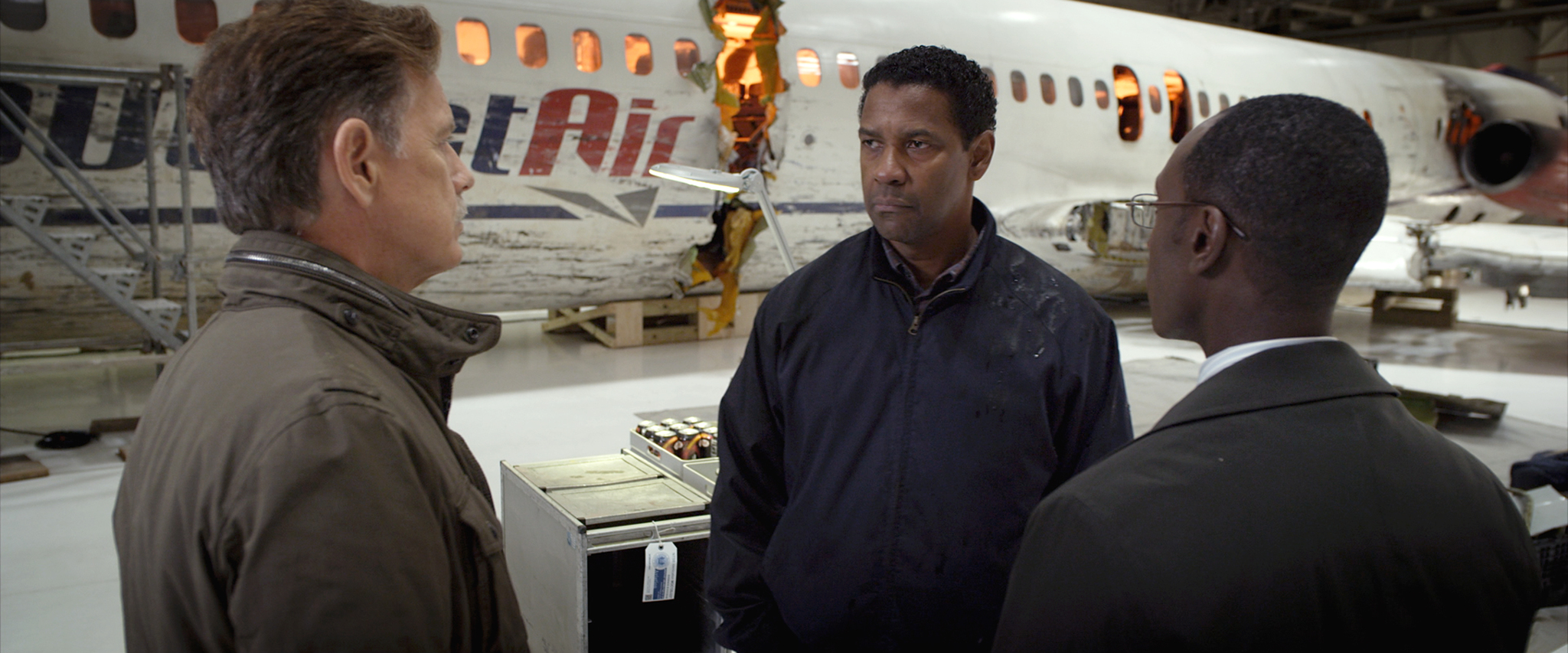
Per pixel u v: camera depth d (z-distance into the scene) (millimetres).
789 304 1695
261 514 788
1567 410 6703
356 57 940
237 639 802
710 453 2713
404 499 858
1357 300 13289
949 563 1557
